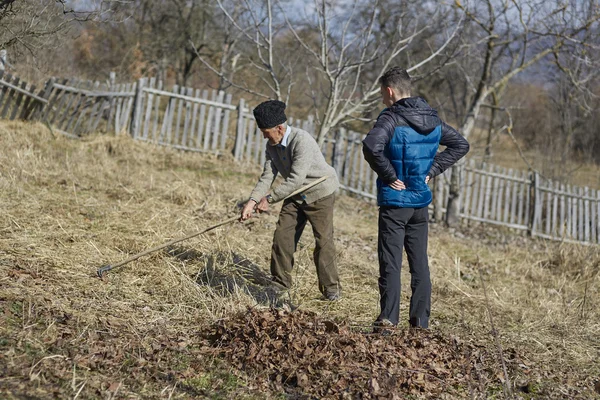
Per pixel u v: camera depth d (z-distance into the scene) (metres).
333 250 4.96
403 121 4.09
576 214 12.74
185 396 3.27
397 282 4.25
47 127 10.22
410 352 3.90
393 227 4.24
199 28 19.42
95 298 4.35
